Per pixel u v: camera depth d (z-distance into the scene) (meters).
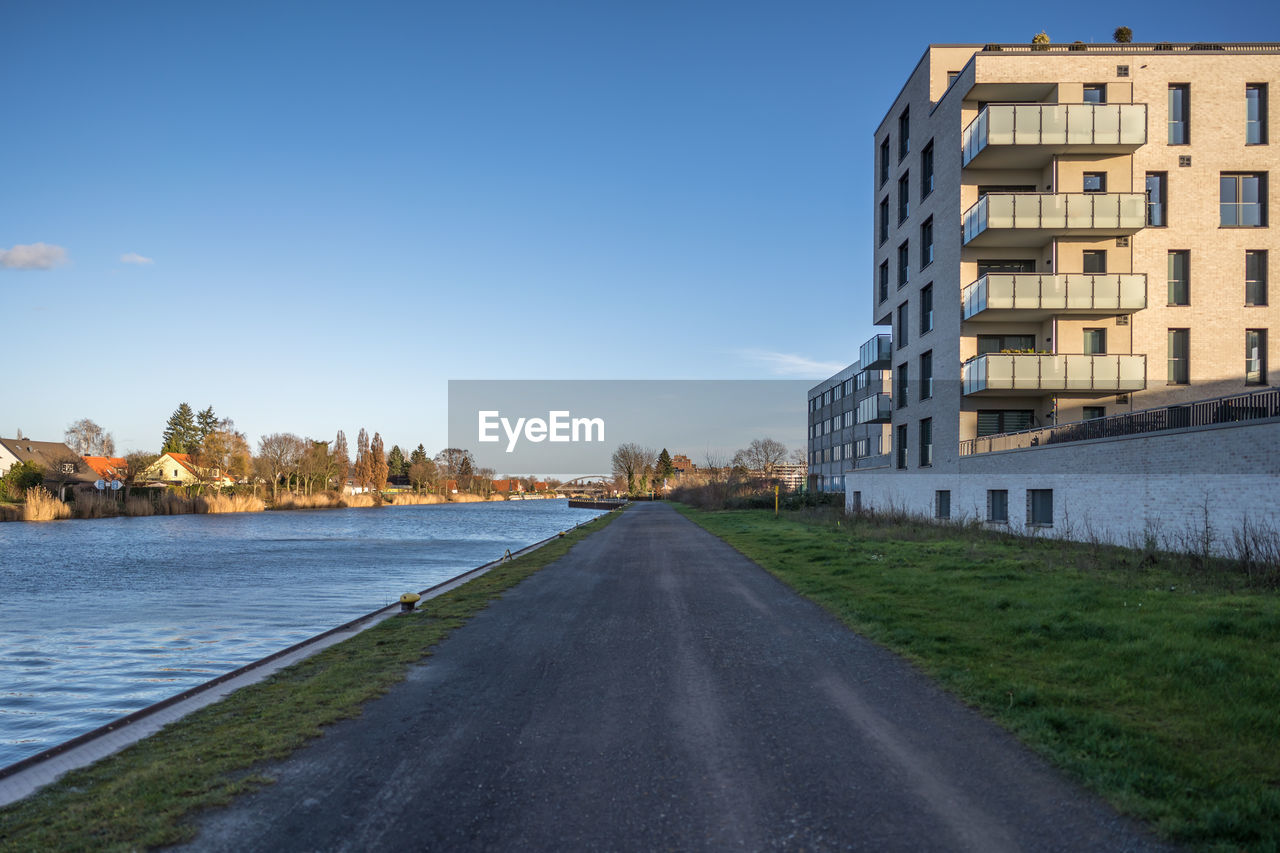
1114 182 24.58
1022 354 23.89
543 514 83.56
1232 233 24.27
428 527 55.62
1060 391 24.27
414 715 6.47
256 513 78.31
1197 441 14.59
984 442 24.39
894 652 8.34
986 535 21.05
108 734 6.18
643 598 13.12
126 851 4.02
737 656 8.46
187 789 4.85
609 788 4.83
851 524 28.31
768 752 5.41
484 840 4.12
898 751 5.36
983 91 25.42
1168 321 24.30
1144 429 16.86
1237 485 13.59
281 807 4.58
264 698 7.06
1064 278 23.77
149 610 15.99
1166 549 15.44
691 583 14.90
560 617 11.40
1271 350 24.02
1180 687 6.37
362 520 67.69
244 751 5.56
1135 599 10.09
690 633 9.88
